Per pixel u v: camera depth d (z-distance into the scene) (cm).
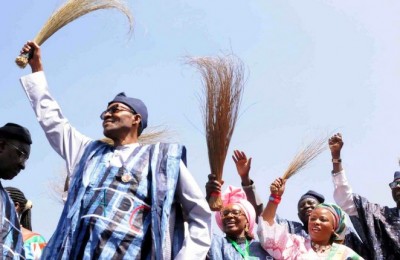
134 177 459
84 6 541
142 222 447
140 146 484
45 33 527
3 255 480
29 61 512
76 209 448
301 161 663
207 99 582
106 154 478
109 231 436
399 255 732
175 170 465
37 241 609
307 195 744
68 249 438
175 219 465
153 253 434
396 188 757
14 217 506
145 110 506
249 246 627
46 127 495
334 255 610
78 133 502
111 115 493
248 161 695
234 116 580
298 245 625
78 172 472
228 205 638
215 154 572
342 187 754
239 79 593
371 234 740
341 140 761
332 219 628
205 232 462
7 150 512
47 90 505
